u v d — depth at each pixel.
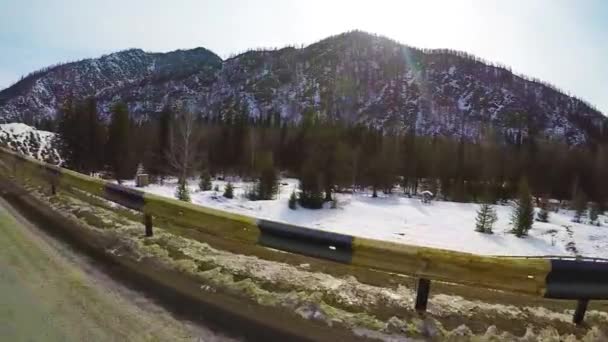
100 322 3.68
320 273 5.22
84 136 40.09
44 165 11.66
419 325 3.86
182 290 4.52
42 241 6.09
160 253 5.63
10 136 54.53
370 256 4.45
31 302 3.98
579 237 36.97
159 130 49.03
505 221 41.88
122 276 4.86
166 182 43.12
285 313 4.04
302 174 45.00
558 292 4.02
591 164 69.75
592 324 4.21
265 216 34.47
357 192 57.16
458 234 34.47
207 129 60.81
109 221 7.36
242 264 5.30
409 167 63.38
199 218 5.93
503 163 71.12
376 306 4.23
